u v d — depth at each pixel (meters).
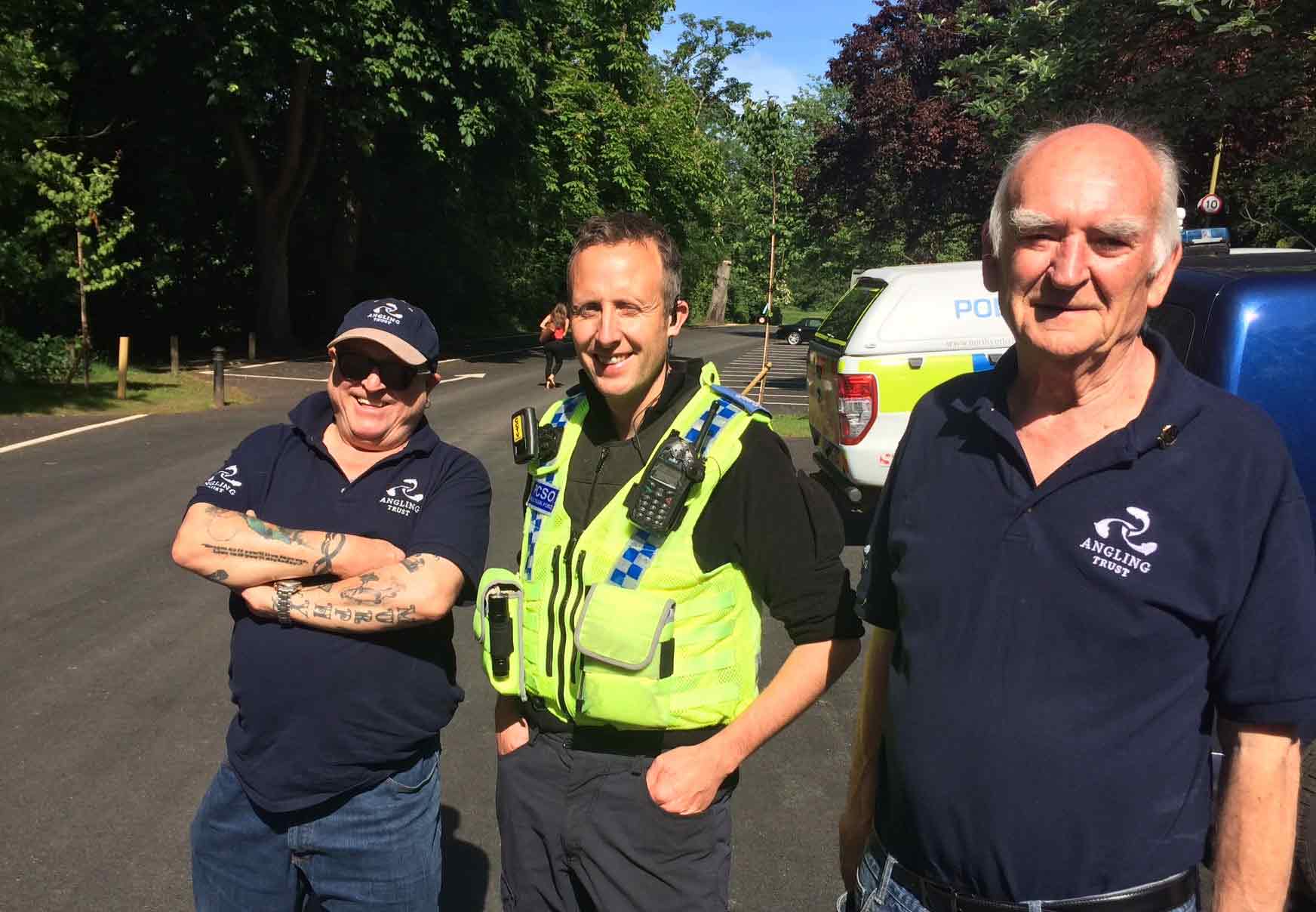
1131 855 1.53
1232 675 1.51
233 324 27.23
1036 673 1.57
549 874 2.11
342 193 27.53
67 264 15.40
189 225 24.94
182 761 3.96
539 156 25.78
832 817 3.63
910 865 1.74
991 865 1.60
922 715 1.67
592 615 1.93
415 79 20.80
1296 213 15.84
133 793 3.70
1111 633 1.53
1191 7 7.47
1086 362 1.62
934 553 1.69
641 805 1.99
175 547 2.22
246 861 2.28
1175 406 1.56
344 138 25.52
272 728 2.18
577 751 2.04
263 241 24.30
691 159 32.56
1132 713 1.53
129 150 22.31
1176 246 1.65
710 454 1.96
